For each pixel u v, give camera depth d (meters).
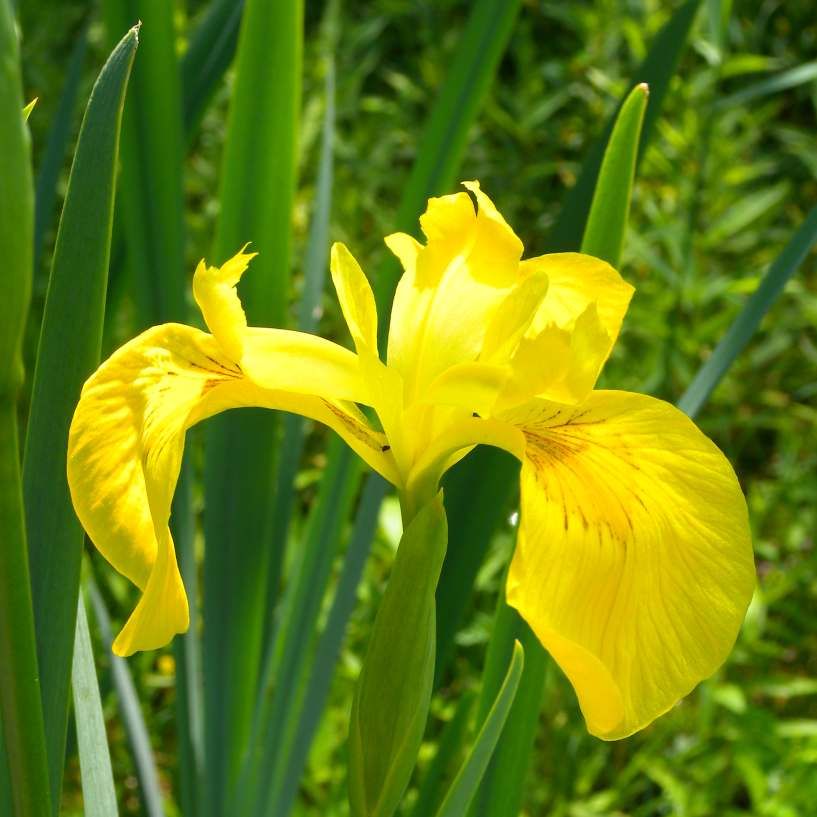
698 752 0.53
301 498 0.69
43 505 0.24
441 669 0.34
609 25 0.76
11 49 0.19
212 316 0.24
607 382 0.65
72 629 0.24
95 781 0.26
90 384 0.23
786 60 0.86
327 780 0.52
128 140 0.34
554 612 0.23
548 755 0.54
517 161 0.80
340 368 0.25
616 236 0.28
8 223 0.19
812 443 0.70
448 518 0.33
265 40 0.34
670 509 0.24
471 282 0.26
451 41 0.88
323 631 0.36
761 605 0.56
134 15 0.34
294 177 0.35
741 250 0.77
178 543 0.35
